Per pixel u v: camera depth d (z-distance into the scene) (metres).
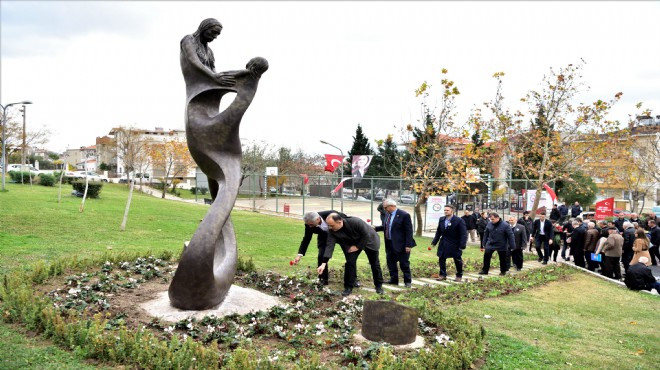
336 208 30.78
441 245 11.73
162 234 15.73
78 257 10.10
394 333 5.89
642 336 7.59
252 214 28.91
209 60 7.34
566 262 16.78
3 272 8.17
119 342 4.88
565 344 6.90
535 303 9.59
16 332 5.30
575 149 22.72
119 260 9.38
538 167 24.34
